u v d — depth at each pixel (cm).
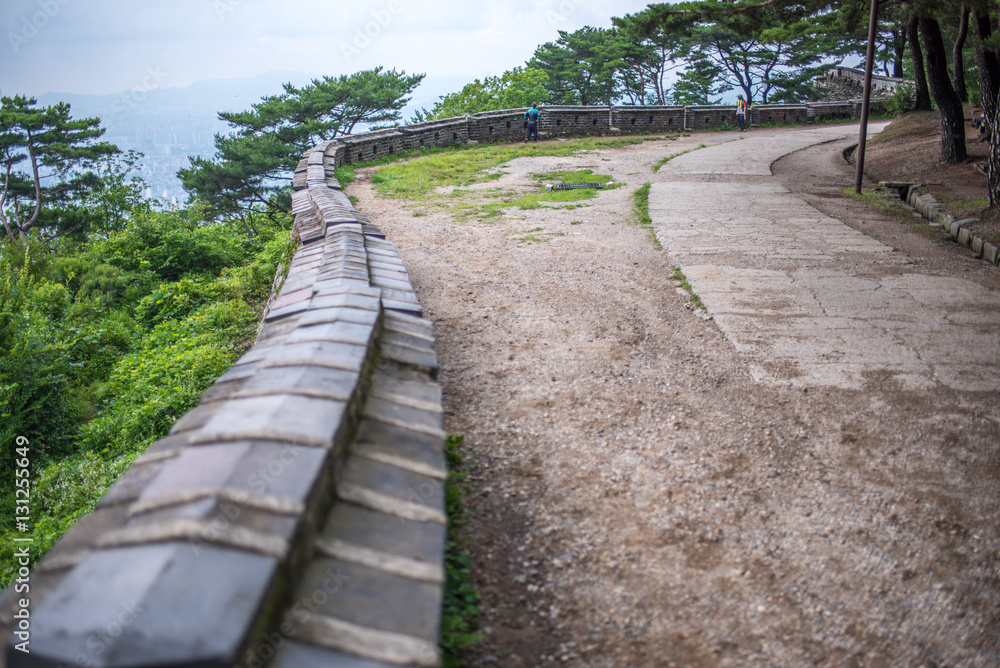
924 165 1812
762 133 2869
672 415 536
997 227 1040
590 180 1755
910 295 827
